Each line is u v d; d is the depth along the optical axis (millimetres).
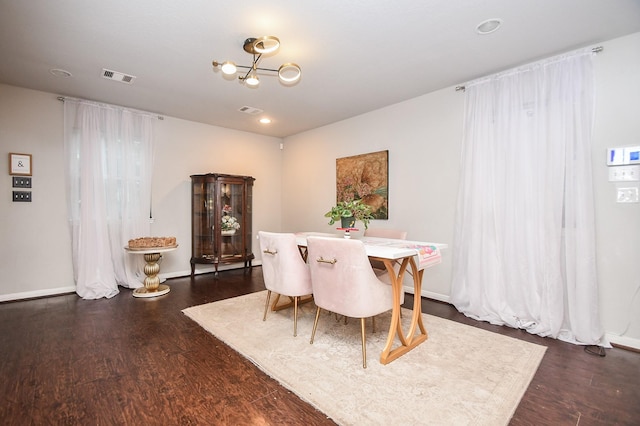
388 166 4000
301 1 1967
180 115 4430
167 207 4504
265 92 3543
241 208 4906
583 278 2420
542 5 1999
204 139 4855
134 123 4105
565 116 2543
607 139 2418
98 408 1631
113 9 2039
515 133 2812
